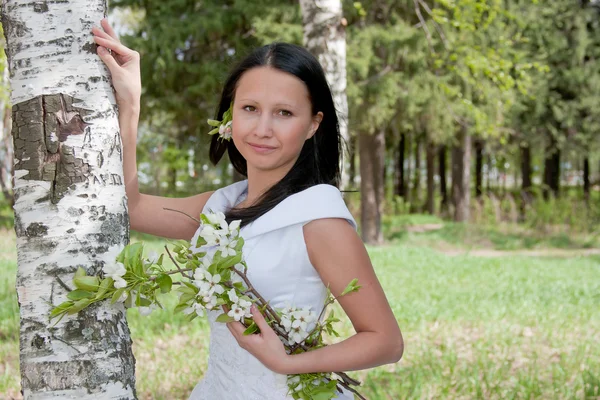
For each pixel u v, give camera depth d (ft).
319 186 6.31
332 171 6.91
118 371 6.44
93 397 6.28
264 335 5.92
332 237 6.08
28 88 6.36
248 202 7.00
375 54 50.31
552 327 23.56
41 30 6.40
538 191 74.64
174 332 21.49
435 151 88.94
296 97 6.41
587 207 69.00
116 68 6.72
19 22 6.43
